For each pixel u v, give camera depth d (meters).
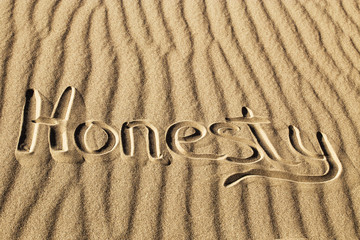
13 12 2.42
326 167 1.91
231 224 1.66
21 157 1.75
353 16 2.79
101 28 2.43
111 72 2.19
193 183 1.77
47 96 2.02
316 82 2.32
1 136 1.82
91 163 1.79
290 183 1.82
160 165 1.82
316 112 2.16
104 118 1.97
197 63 2.33
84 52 2.27
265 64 2.38
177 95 2.13
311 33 2.63
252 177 1.82
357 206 1.78
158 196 1.71
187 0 2.73
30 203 1.62
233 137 1.98
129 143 1.88
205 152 1.89
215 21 2.61
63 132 1.88
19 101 1.97
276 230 1.66
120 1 2.64
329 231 1.68
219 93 2.18
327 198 1.79
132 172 1.78
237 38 2.52
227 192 1.76
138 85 2.15
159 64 2.28
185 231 1.62
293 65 2.40
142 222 1.62
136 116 2.01
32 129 1.86
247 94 2.20
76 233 1.56
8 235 1.52
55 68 2.16
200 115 2.06
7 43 2.24
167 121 2.01
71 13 2.49
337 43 2.59
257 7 2.75
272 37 2.56
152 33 2.46
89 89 2.09
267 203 1.74
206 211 1.69
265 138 2.00
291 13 2.75
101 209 1.64
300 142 2.00
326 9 2.82
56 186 1.69
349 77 2.38
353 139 2.04
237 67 2.34
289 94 2.23
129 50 2.33
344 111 2.18
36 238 1.53
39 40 2.29
